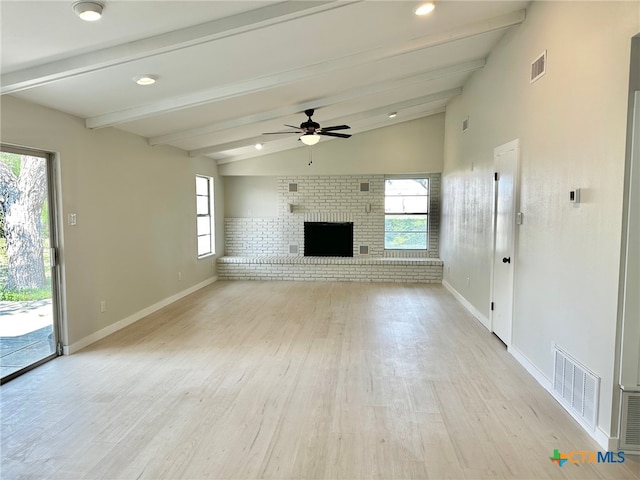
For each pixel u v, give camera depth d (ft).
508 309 13.37
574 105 9.07
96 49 9.18
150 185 18.13
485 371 11.60
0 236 10.89
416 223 27.35
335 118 20.92
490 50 15.31
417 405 9.57
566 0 9.44
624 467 7.28
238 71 11.95
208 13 8.38
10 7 7.13
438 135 25.12
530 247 11.54
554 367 9.89
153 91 12.33
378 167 25.72
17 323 11.43
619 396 7.54
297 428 8.57
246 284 25.09
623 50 7.29
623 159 7.29
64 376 11.28
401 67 15.05
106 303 14.94
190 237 22.53
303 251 27.94
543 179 10.66
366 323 16.55
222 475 7.08
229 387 10.58
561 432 8.40
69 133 12.94
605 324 7.81
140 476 7.05
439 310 18.65
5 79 9.68
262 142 22.68
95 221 14.28
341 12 9.61
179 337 14.75
